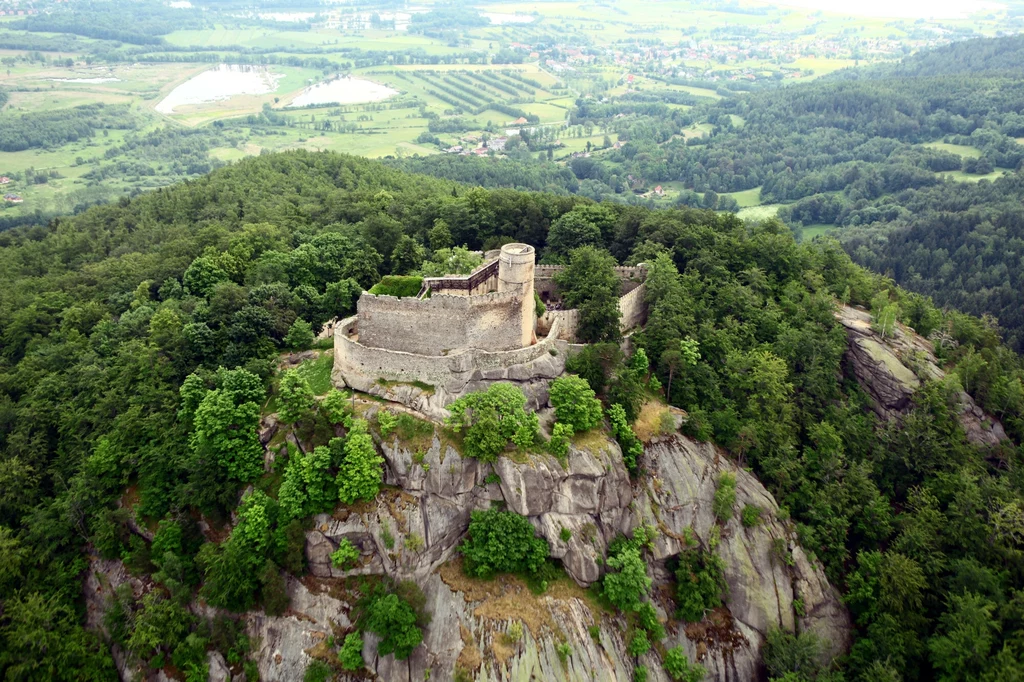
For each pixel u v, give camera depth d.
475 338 80.19
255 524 71.69
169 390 85.94
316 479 73.25
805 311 101.06
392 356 79.56
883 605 75.94
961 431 89.50
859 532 82.31
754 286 103.06
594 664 68.62
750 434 83.00
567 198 124.88
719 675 73.44
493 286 90.31
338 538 72.81
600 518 76.44
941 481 84.56
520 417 75.69
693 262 105.31
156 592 72.62
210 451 76.25
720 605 76.81
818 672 72.31
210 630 71.00
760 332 97.19
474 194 124.56
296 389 76.81
